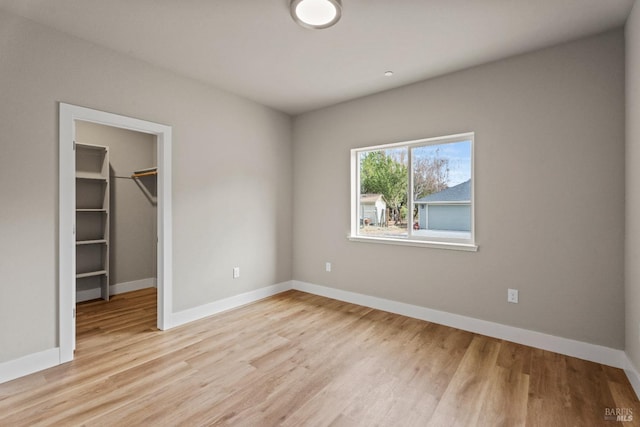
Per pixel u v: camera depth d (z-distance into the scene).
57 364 2.32
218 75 3.13
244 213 3.77
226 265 3.57
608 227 2.34
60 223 2.35
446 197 3.24
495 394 1.99
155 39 2.47
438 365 2.34
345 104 3.86
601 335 2.37
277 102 3.90
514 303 2.74
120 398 1.93
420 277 3.29
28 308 2.22
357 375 2.21
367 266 3.71
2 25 2.10
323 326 3.09
